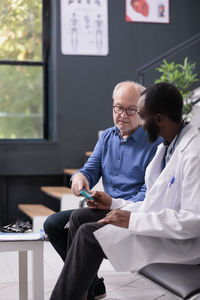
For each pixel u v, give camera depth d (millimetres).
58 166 5492
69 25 5535
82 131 5578
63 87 5531
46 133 5730
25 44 5637
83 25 5574
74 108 5562
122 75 5691
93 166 2586
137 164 2408
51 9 5617
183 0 5840
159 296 2688
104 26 5625
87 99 5598
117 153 2490
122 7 5680
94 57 5617
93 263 1766
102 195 2215
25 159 5387
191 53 5746
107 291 2787
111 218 1771
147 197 1858
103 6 5617
